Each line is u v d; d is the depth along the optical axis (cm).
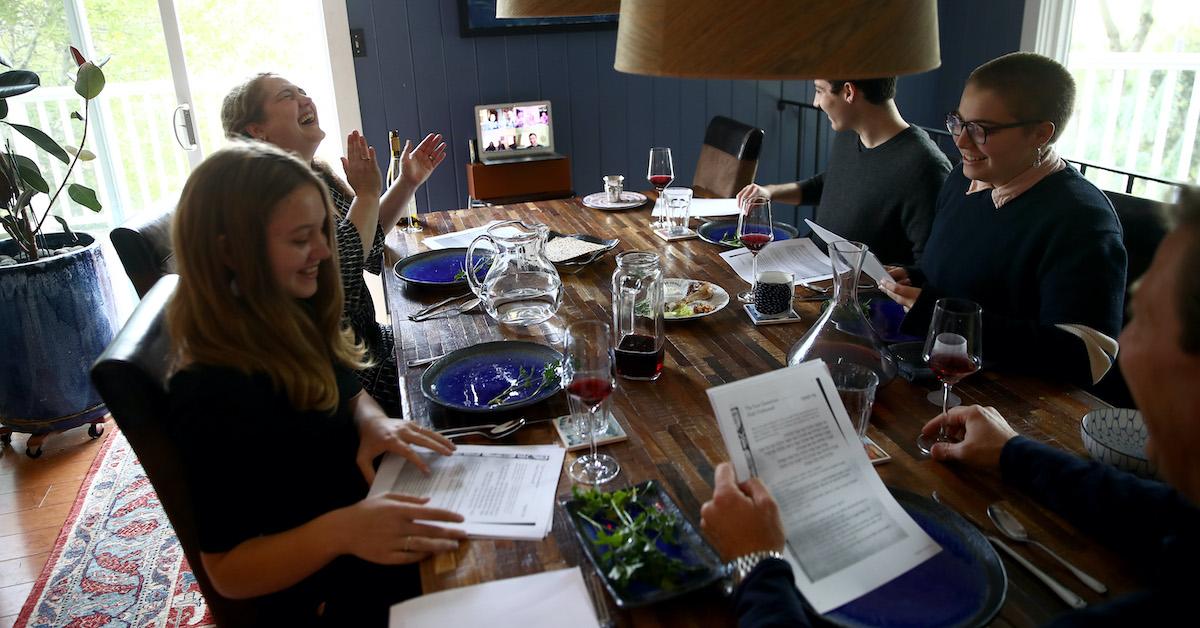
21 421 257
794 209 440
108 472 252
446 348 157
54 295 250
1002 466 108
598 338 113
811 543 90
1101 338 134
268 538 102
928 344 122
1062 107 151
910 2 76
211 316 108
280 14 457
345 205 218
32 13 356
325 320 136
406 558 96
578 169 405
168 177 459
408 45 362
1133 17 355
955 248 177
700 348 154
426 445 117
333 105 368
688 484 109
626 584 87
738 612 81
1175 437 65
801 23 74
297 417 114
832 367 122
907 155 222
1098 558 93
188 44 445
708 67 78
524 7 178
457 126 382
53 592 199
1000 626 83
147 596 198
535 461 115
